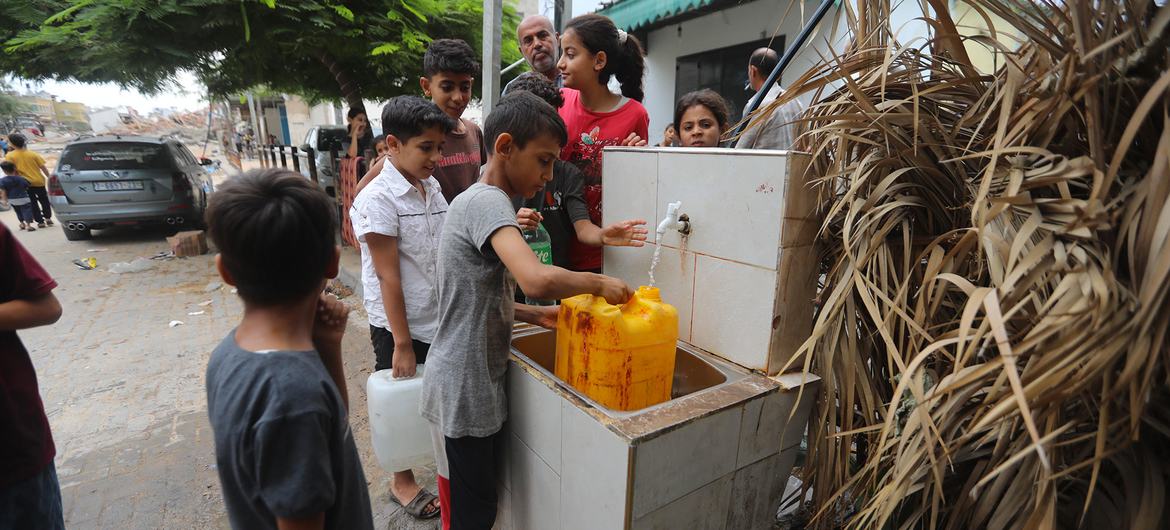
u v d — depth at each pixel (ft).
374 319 6.83
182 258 21.39
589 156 6.89
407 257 6.29
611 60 6.93
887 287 3.85
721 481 4.12
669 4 14.58
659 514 3.81
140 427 9.21
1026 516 3.08
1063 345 2.60
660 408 3.88
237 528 3.00
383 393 5.75
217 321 14.47
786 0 13.30
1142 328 2.45
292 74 20.59
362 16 17.49
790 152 4.00
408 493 7.05
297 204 2.81
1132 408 2.52
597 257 6.70
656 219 5.16
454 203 4.48
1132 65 2.87
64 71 17.06
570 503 4.26
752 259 4.36
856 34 4.50
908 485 3.39
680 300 5.08
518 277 3.89
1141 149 3.09
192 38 16.11
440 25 19.65
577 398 4.08
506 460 5.16
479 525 4.77
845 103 4.16
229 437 2.75
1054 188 3.19
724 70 15.56
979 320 3.48
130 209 23.12
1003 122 3.08
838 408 4.56
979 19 6.55
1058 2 3.33
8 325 4.09
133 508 7.15
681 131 7.63
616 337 4.18
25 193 27.89
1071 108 3.07
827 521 4.46
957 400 3.18
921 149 3.88
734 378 4.47
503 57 21.12
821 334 4.02
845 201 3.87
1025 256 2.99
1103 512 3.23
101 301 16.17
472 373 4.46
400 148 6.07
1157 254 2.44
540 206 6.18
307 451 2.72
